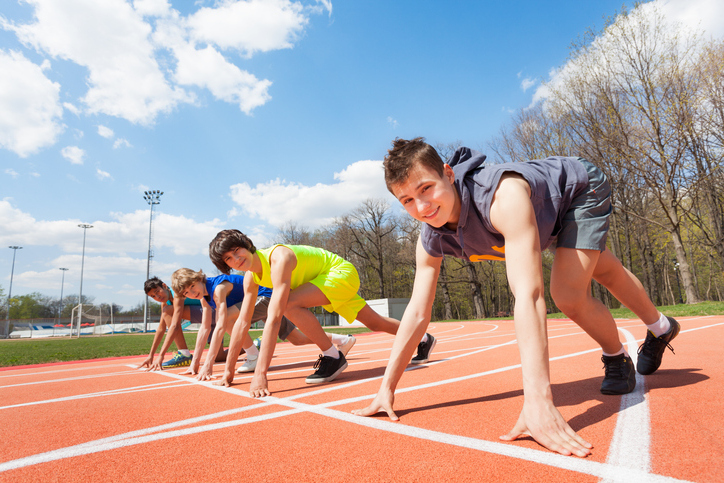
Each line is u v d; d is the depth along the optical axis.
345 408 2.28
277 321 3.06
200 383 3.75
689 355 3.42
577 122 20.33
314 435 1.76
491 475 1.22
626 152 18.83
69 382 4.32
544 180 1.96
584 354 3.98
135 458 1.58
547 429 1.44
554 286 2.16
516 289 1.65
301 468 1.38
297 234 50.47
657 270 41.62
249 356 4.79
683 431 1.50
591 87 19.23
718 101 17.17
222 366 5.68
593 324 2.15
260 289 5.38
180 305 5.54
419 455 1.44
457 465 1.32
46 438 1.95
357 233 44.19
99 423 2.22
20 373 5.82
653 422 1.63
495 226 1.84
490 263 44.69
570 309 2.14
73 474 1.43
